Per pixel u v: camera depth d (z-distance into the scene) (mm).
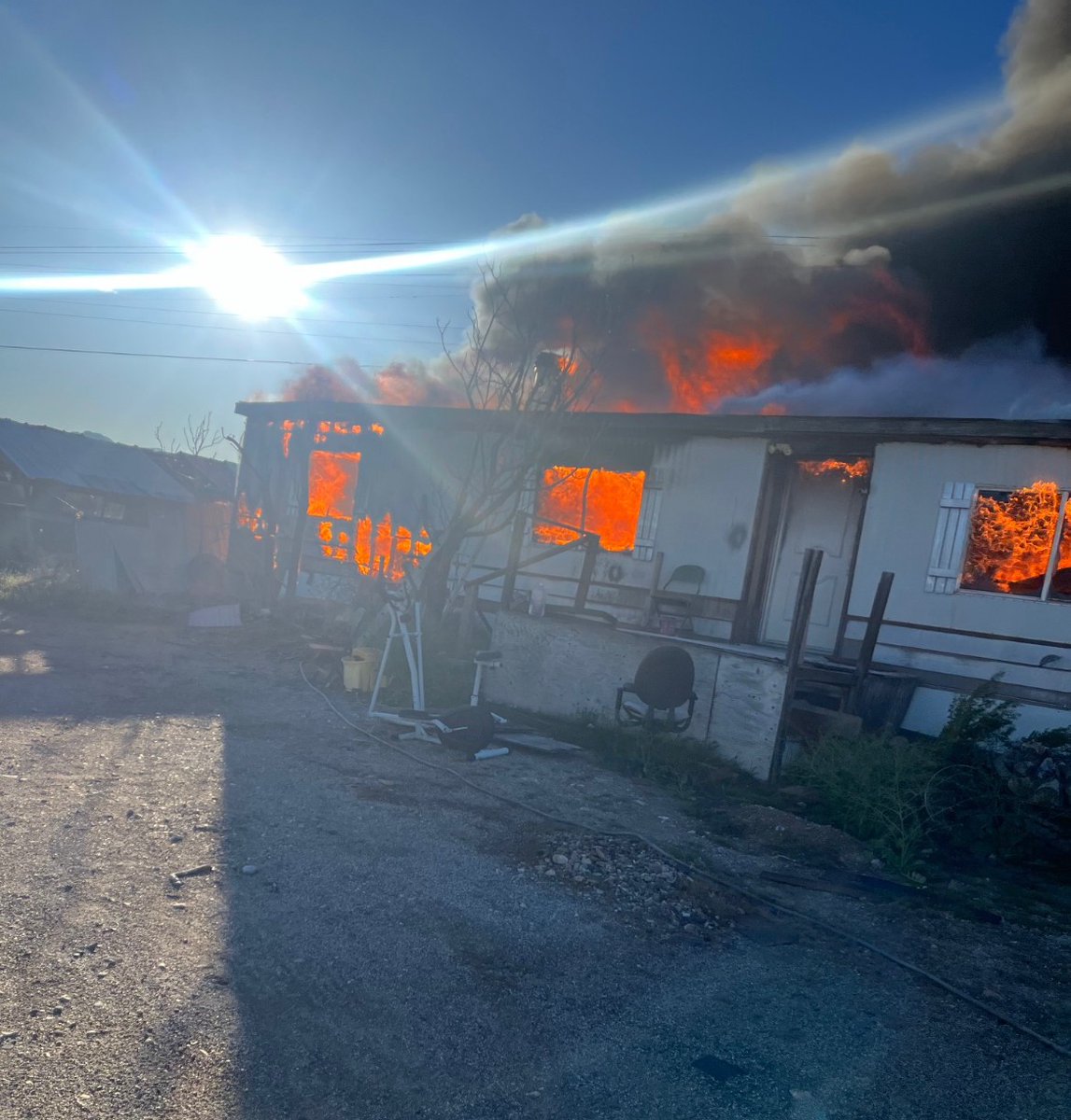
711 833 6242
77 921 3730
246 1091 2787
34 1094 2637
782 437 10945
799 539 11289
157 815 5121
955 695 9453
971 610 9570
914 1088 3281
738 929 4637
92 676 8773
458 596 11828
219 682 9109
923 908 5344
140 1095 2701
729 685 8148
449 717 7434
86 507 20578
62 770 5734
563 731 8578
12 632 10930
